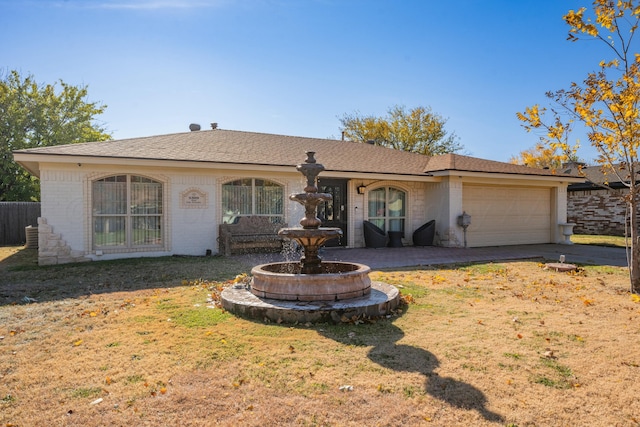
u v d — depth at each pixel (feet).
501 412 9.66
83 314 17.83
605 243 51.93
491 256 38.37
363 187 46.24
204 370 11.93
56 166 33.06
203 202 38.55
